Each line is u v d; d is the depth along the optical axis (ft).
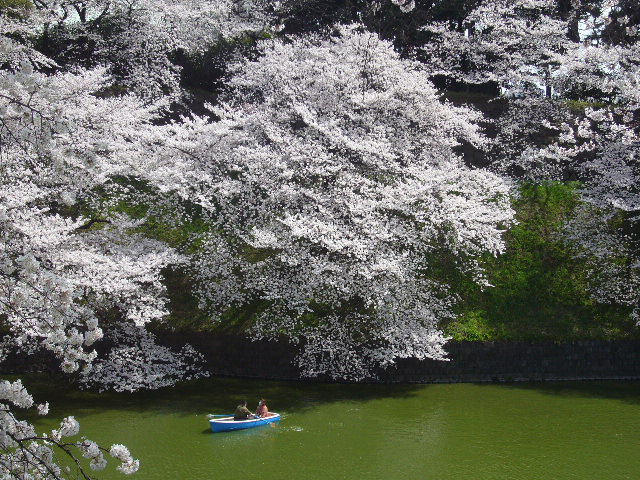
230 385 60.29
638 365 65.21
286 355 62.80
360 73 68.44
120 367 55.21
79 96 61.00
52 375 56.29
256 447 43.88
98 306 53.21
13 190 47.47
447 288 70.38
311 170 58.85
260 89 80.79
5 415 18.97
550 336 65.10
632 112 80.38
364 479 38.63
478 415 51.85
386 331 57.16
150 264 54.80
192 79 101.09
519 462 41.60
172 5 89.92
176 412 51.62
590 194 75.31
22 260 21.31
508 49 96.53
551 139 88.84
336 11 102.32
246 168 68.08
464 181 66.13
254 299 68.03
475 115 73.26
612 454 43.11
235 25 97.96
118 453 19.27
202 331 64.39
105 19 94.73
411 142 68.44
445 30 95.61
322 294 60.13
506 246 76.59
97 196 65.82
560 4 102.27
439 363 62.85
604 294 69.56
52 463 19.49
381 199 61.67
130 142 67.67
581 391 59.82
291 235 58.75
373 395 57.67
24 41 77.20
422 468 40.47
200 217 72.69
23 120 21.36
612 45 85.40
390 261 57.00
